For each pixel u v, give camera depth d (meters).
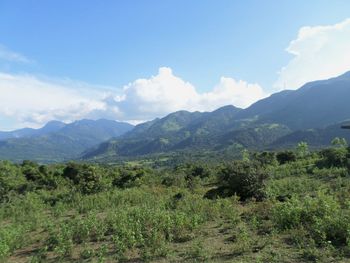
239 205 18.30
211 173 43.28
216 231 13.23
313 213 12.51
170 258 10.37
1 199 29.52
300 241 10.69
